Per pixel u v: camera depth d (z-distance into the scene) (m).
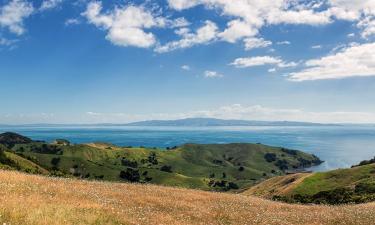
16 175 28.09
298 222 26.52
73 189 25.75
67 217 14.76
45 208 15.32
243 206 32.75
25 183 23.94
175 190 38.38
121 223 16.11
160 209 24.50
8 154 146.38
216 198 35.72
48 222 13.23
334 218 28.34
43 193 20.92
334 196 95.31
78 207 17.59
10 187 20.16
